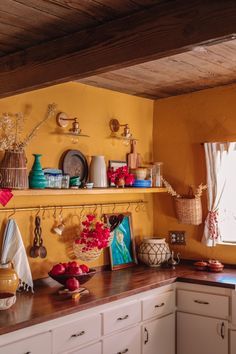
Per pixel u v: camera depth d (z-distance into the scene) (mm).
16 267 2934
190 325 3451
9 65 2672
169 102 4188
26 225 3125
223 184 3828
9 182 2771
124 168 3693
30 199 3160
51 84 2500
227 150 3801
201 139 3979
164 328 3393
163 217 4207
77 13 2100
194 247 4016
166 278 3428
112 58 2158
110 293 2936
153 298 3275
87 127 3596
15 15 2127
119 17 2133
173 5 1938
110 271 3695
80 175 3498
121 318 2982
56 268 3018
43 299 2775
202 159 3975
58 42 2408
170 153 4172
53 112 3121
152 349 3266
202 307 3391
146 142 4215
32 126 3166
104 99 3770
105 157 3756
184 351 3482
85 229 3359
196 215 3867
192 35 1869
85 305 2680
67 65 2361
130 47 2088
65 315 2555
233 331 3242
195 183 4016
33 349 2398
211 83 3730
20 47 2568
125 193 3820
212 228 3828
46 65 2465
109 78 3453
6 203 2752
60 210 3365
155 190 3926
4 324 2277
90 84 3607
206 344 3369
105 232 3352
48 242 3268
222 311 3291
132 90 3867
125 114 3979
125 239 3914
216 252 3889
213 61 3057
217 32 1793
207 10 1826
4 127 2982
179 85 3756
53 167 3305
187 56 2938
